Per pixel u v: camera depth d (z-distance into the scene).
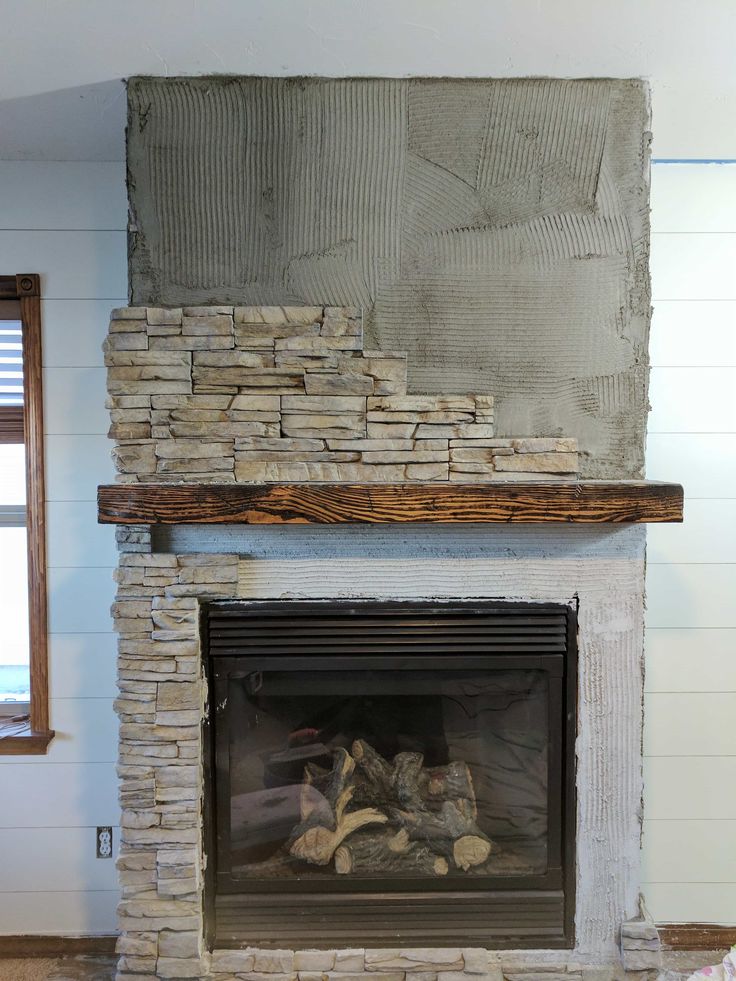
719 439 2.01
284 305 1.60
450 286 1.61
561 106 1.59
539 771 1.69
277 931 1.66
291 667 1.63
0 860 2.00
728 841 2.04
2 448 2.09
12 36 1.39
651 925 1.65
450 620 1.63
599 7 1.34
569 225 1.61
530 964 1.65
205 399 1.56
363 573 1.62
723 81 1.58
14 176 1.96
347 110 1.57
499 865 1.71
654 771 2.03
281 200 1.59
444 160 1.60
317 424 1.57
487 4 1.32
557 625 1.64
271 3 1.31
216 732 1.64
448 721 1.76
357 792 1.75
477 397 1.58
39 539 1.98
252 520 1.46
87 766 2.00
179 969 1.60
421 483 1.51
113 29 1.38
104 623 2.00
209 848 1.65
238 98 1.56
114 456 1.56
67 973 1.91
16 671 2.13
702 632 2.02
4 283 1.97
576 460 1.58
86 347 1.98
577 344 1.62
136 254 1.58
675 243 1.99
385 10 1.34
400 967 1.64
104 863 2.00
